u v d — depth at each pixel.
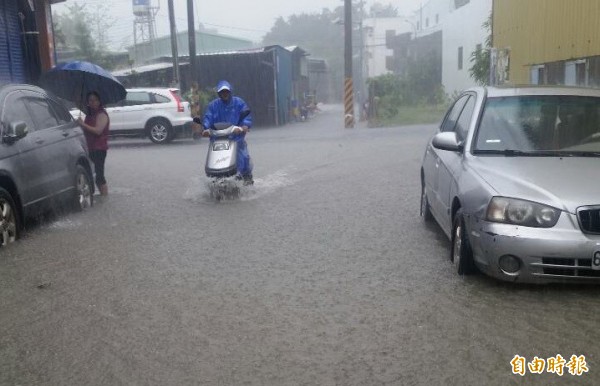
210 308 5.34
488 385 3.95
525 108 6.66
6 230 7.56
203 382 4.04
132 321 5.08
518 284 5.71
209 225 8.51
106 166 15.73
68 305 5.48
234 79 35.84
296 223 8.52
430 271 6.23
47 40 16.06
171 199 10.62
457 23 41.62
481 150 6.35
